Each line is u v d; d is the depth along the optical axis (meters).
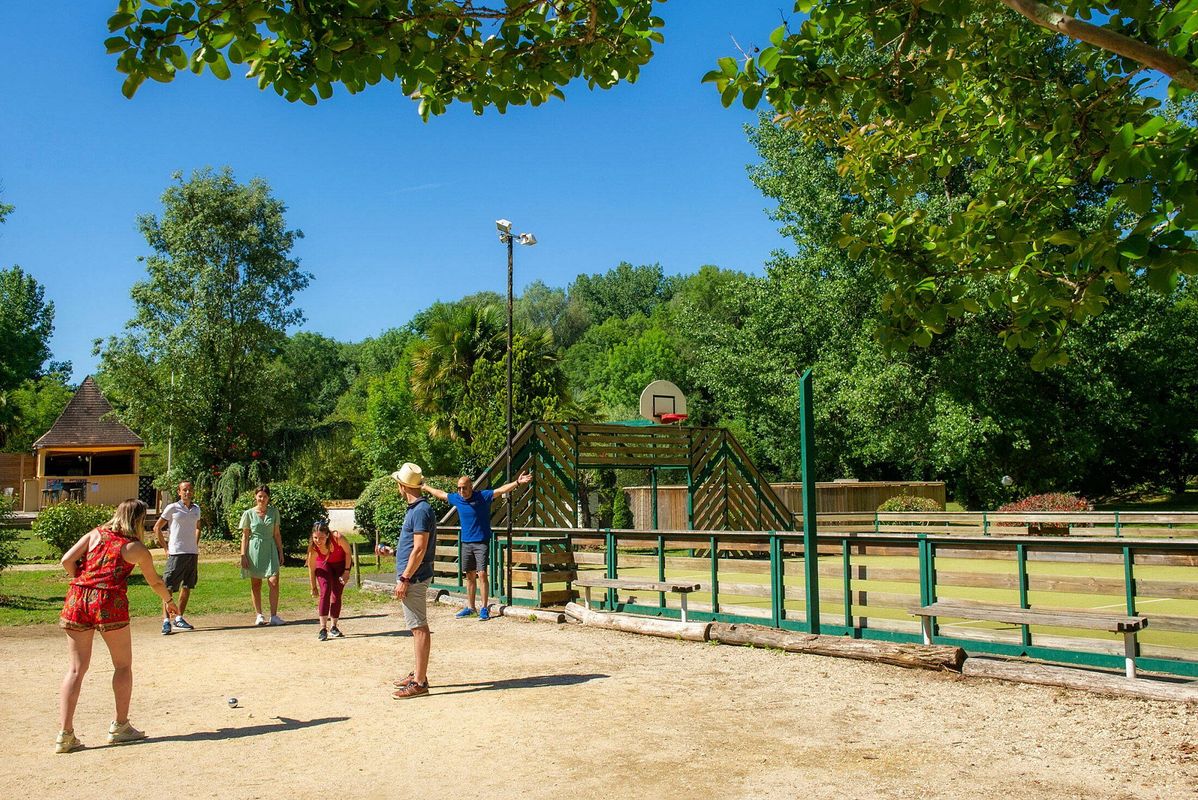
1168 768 5.18
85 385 46.94
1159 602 12.58
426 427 37.00
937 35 5.31
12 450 59.88
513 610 12.38
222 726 6.54
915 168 7.25
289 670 8.79
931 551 8.87
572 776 5.22
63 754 5.84
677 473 31.47
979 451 33.19
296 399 37.91
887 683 7.69
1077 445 33.47
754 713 6.71
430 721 6.58
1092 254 4.41
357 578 16.61
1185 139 4.08
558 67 6.14
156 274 34.34
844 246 6.27
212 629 12.05
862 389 31.88
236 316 35.09
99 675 8.74
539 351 29.48
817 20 5.57
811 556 9.73
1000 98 6.70
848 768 5.30
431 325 31.59
